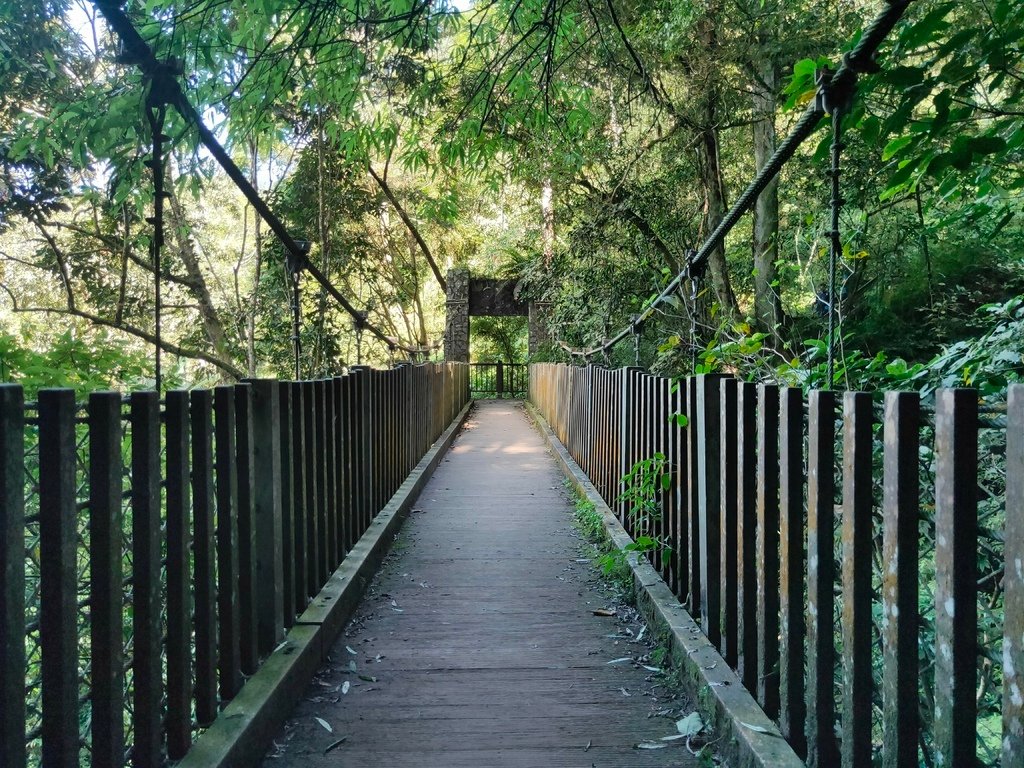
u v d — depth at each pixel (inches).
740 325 139.7
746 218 479.5
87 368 182.2
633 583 152.5
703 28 330.3
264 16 126.5
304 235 489.1
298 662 107.0
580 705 108.3
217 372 567.2
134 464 74.2
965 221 157.6
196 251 603.8
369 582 163.8
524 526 222.1
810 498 78.5
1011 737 51.8
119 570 69.7
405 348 336.2
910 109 91.7
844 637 71.3
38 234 437.7
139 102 102.2
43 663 61.6
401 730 100.7
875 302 349.1
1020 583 51.6
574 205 444.8
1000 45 86.3
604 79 297.6
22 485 57.9
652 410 156.3
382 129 209.9
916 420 63.5
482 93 181.8
